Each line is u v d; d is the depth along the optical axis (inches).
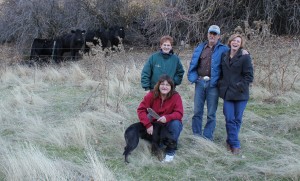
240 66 179.8
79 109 260.5
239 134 205.8
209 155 183.8
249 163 171.9
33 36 601.3
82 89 327.6
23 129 221.0
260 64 305.1
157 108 184.9
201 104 198.8
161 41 195.0
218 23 574.6
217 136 210.7
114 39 585.6
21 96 286.8
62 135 204.1
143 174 165.9
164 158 179.9
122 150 189.6
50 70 413.4
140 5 663.1
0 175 162.2
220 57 187.6
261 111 248.7
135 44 641.0
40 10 602.9
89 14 638.5
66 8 627.2
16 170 157.2
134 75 353.4
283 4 582.6
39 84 349.1
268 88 290.7
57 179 152.0
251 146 189.6
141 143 189.0
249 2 569.3
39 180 152.8
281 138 201.5
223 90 184.4
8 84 360.5
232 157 178.4
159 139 181.6
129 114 246.5
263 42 349.4
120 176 162.1
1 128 225.5
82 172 163.2
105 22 653.3
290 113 240.5
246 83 180.4
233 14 585.3
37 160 162.7
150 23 591.2
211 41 188.4
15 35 623.2
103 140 204.4
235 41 178.7
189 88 311.0
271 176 157.8
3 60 478.0
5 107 265.7
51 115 251.9
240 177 158.9
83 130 202.5
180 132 194.1
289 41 498.6
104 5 645.9
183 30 573.3
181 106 183.8
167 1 581.0
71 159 179.9
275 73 309.1
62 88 337.7
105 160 179.3
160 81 179.8
